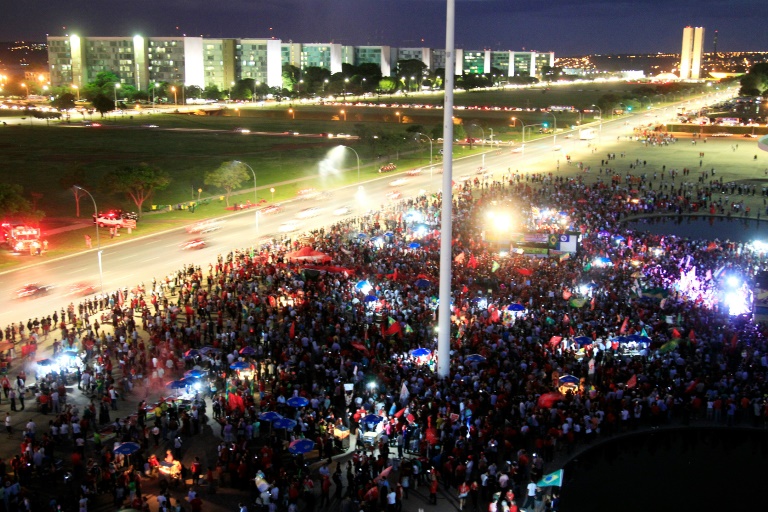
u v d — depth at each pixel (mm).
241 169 114375
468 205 104312
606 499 36969
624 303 58000
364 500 31969
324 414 40219
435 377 44000
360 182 137750
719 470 40344
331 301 57312
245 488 34938
